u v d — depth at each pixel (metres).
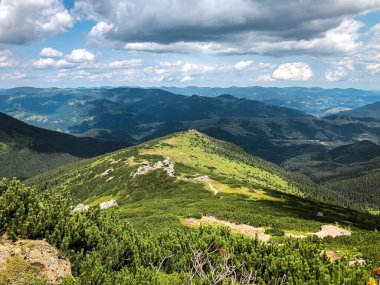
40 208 16.73
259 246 18.73
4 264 13.28
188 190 100.38
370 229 66.88
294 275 15.30
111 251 16.27
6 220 15.66
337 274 14.82
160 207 67.88
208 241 19.81
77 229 16.39
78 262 14.89
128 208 74.00
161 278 15.62
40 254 14.24
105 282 13.96
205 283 13.67
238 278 15.95
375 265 17.62
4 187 17.84
